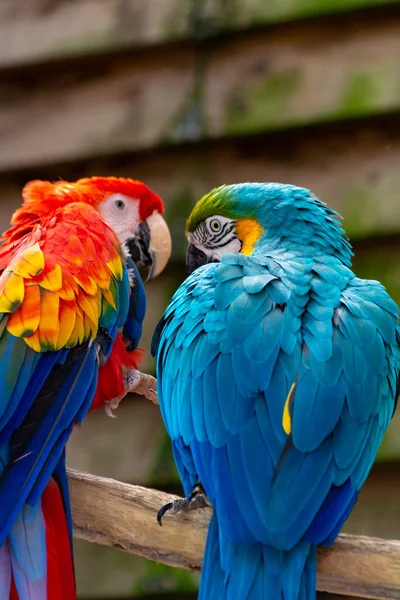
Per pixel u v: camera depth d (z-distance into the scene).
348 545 2.36
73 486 2.68
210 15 4.25
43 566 2.42
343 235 3.39
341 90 4.07
